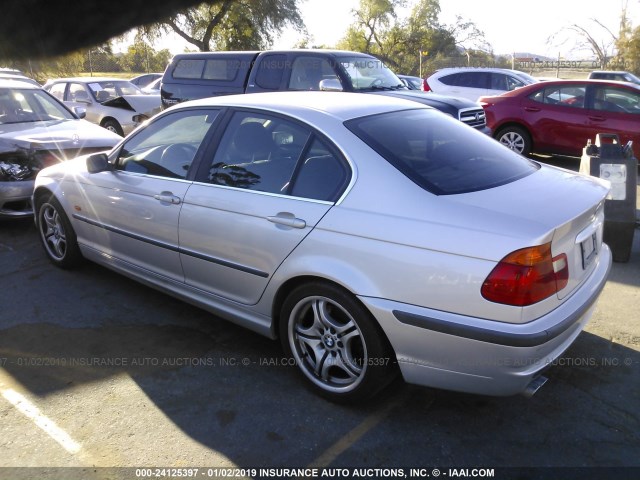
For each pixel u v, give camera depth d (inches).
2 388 124.6
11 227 243.9
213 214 131.6
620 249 199.2
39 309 163.0
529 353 95.5
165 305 165.9
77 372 131.0
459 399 120.5
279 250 118.9
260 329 130.6
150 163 153.8
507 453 104.1
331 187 115.6
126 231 157.9
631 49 1200.8
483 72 562.3
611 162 199.6
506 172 122.4
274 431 110.6
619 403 118.3
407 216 104.7
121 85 538.6
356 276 107.2
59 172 183.2
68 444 106.8
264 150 129.0
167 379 128.3
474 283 96.4
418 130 128.7
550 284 98.0
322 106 129.9
